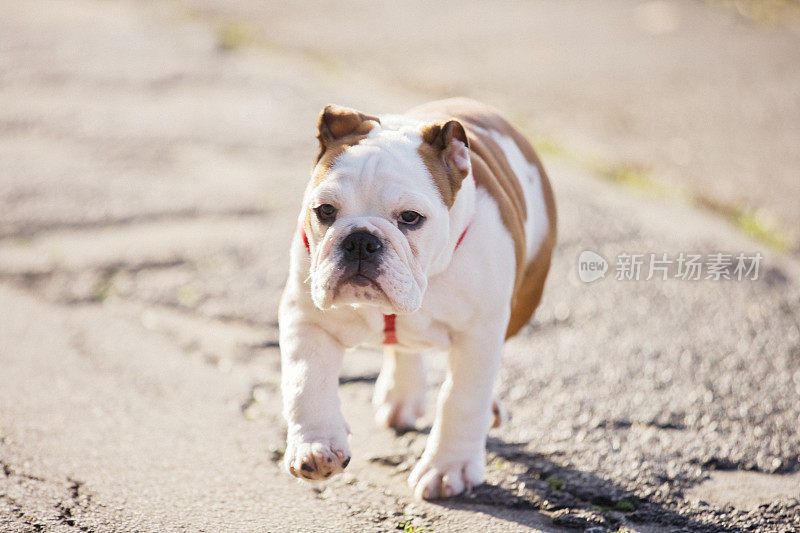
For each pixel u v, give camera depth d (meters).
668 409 5.12
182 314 6.42
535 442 4.77
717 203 8.71
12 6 17.22
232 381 5.47
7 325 6.14
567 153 10.14
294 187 8.88
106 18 16.47
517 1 18.42
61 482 4.24
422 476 4.26
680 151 10.16
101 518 3.95
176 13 17.17
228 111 11.30
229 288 6.79
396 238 3.48
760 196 8.81
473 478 4.26
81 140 10.12
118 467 4.42
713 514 4.10
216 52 14.14
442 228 3.65
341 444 3.76
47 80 12.39
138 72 12.90
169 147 9.96
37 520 3.90
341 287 3.49
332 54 14.34
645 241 7.66
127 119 10.91
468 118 4.57
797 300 6.63
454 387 4.20
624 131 10.87
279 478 4.39
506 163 4.49
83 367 5.58
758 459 4.59
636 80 12.90
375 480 4.40
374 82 12.84
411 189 3.53
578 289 6.84
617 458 4.60
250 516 4.03
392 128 3.88
